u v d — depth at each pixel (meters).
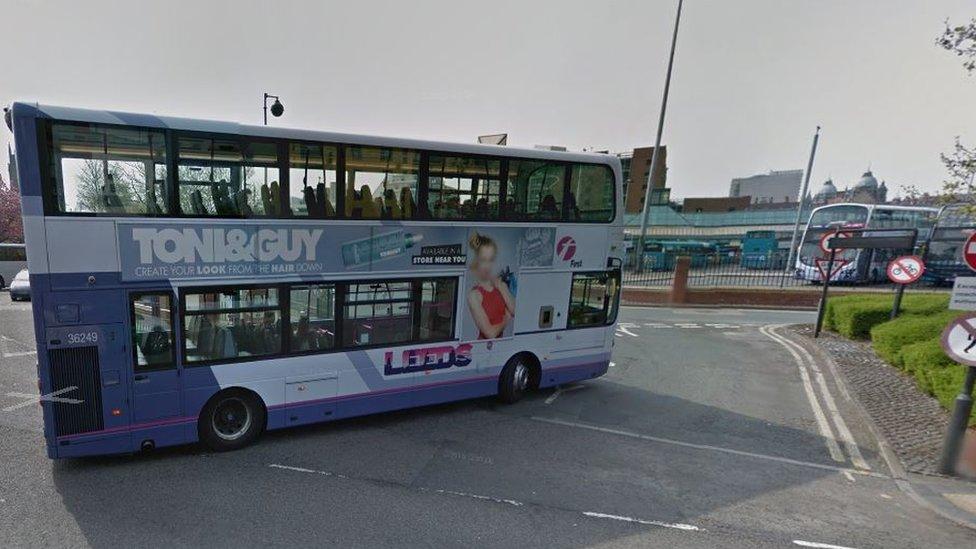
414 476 5.46
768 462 6.21
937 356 8.45
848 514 4.96
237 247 5.67
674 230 42.38
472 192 7.15
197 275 5.49
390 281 6.75
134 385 5.34
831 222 23.27
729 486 5.52
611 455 6.27
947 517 4.93
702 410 8.16
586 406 8.20
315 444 6.27
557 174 7.87
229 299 5.75
